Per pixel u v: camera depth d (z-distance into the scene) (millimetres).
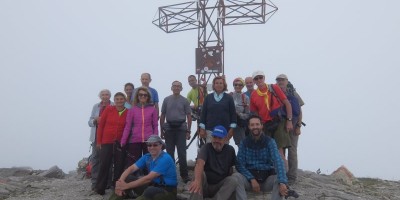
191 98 6715
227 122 4965
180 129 5566
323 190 5617
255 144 4500
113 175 5199
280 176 4160
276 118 5023
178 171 6172
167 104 5609
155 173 4363
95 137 5582
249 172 4422
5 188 5980
